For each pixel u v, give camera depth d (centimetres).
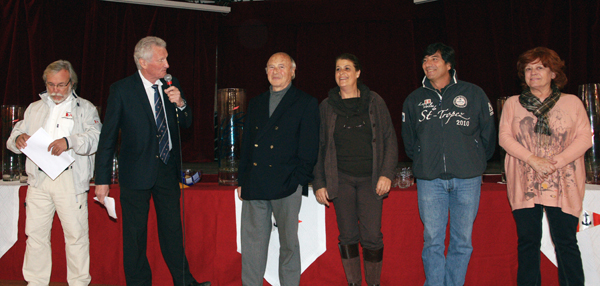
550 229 193
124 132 201
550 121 190
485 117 198
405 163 509
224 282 237
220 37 585
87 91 506
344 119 208
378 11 549
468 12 510
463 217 196
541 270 222
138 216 203
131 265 202
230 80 585
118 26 523
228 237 237
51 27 480
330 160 208
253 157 202
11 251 246
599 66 427
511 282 227
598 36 427
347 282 231
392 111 564
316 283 235
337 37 571
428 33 550
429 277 199
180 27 552
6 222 244
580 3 438
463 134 194
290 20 563
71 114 218
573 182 186
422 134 201
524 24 477
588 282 216
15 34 462
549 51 189
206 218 239
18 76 465
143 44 196
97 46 512
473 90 198
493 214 226
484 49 509
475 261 227
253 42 580
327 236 234
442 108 198
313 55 575
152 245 240
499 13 499
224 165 261
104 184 196
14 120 265
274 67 205
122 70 524
